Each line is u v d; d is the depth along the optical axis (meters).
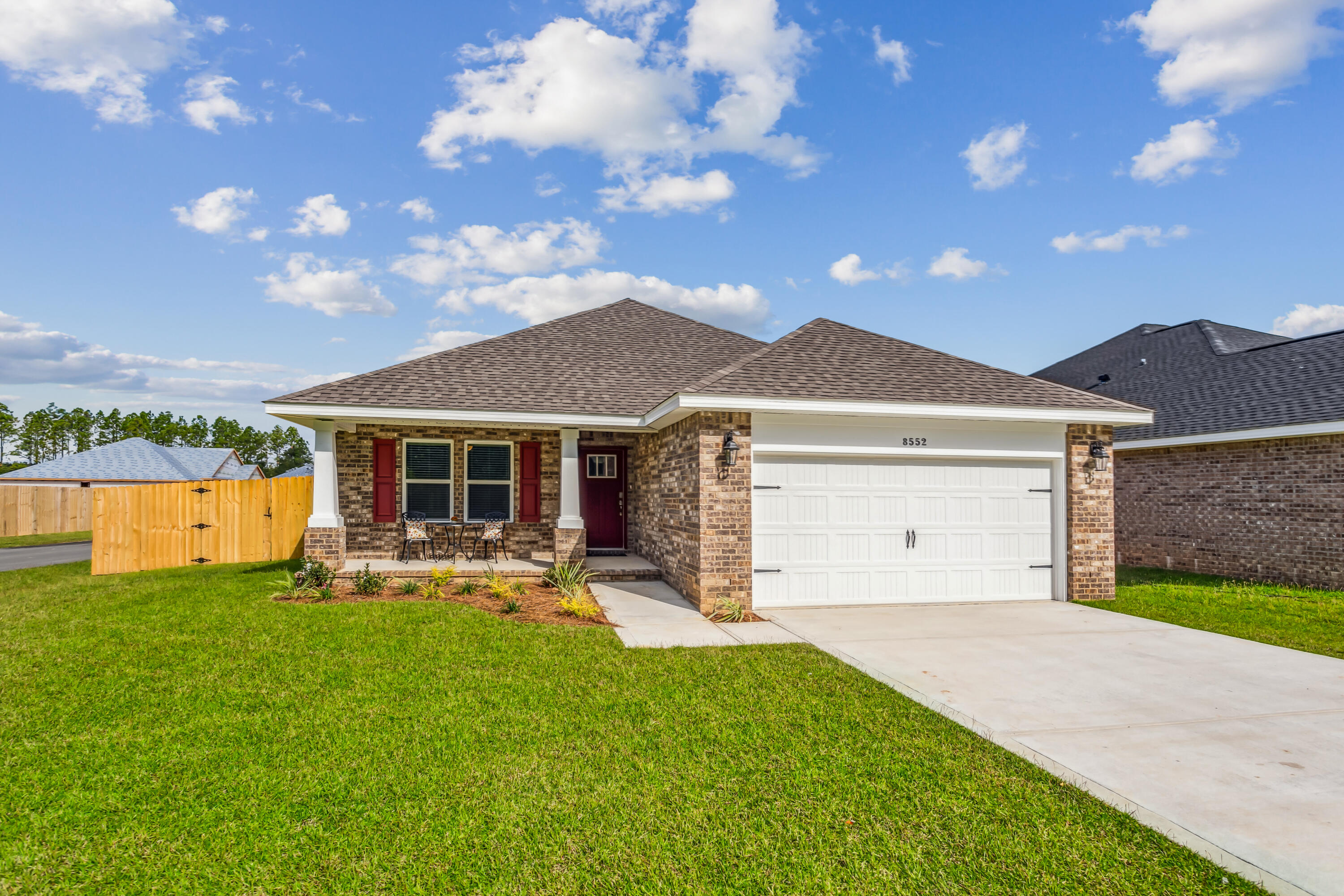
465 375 12.88
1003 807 3.94
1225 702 5.91
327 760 4.51
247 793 4.06
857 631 8.64
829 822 3.77
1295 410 12.80
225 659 6.91
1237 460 13.80
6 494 27.00
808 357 10.99
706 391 9.38
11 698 5.72
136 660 6.85
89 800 3.97
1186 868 3.33
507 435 14.01
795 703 5.72
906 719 5.38
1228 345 17.86
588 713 5.45
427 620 8.67
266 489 15.88
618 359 14.39
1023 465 11.02
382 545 13.38
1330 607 10.39
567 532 12.09
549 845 3.52
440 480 13.70
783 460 10.23
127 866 3.32
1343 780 4.37
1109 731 5.20
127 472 34.97
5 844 3.50
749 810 3.90
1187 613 9.95
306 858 3.39
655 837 3.61
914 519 10.62
